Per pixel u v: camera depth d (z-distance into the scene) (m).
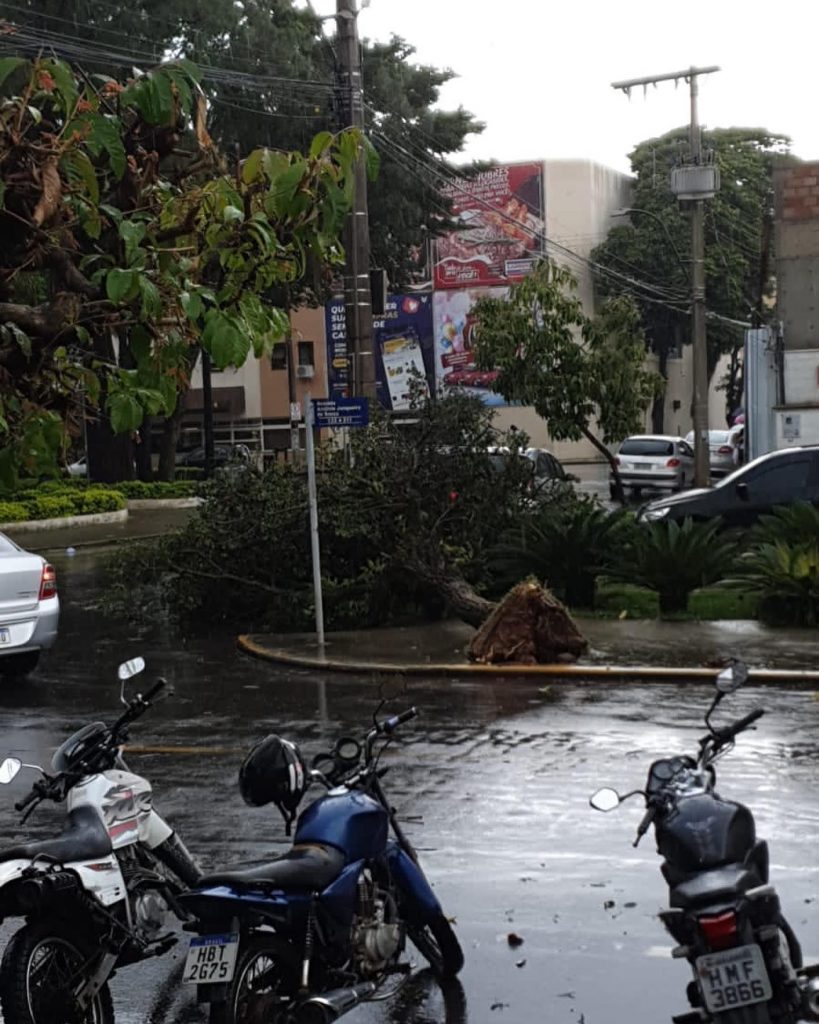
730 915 4.86
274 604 18.17
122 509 38.41
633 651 14.93
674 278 71.50
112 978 6.55
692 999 5.30
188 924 5.40
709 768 5.55
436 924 6.26
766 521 18.56
